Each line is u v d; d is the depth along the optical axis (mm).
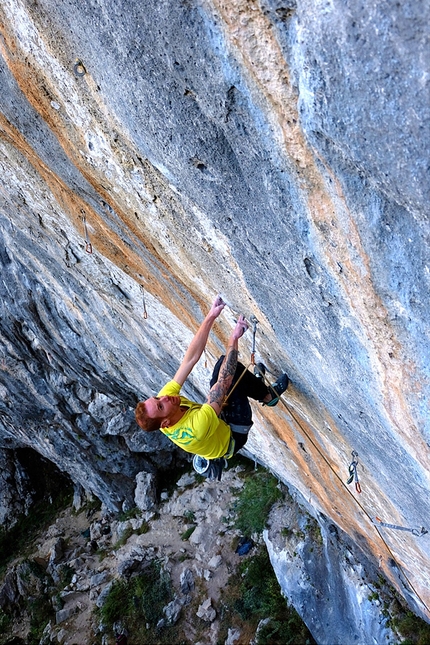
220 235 2936
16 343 12891
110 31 2189
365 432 3604
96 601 13984
